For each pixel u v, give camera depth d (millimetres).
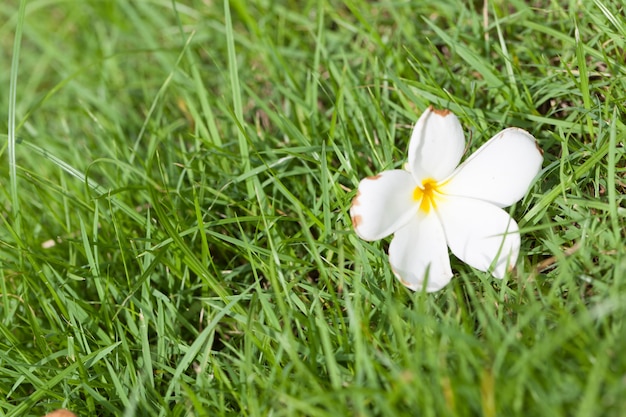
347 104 656
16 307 611
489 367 518
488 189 558
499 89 626
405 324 553
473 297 537
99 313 597
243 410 540
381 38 697
